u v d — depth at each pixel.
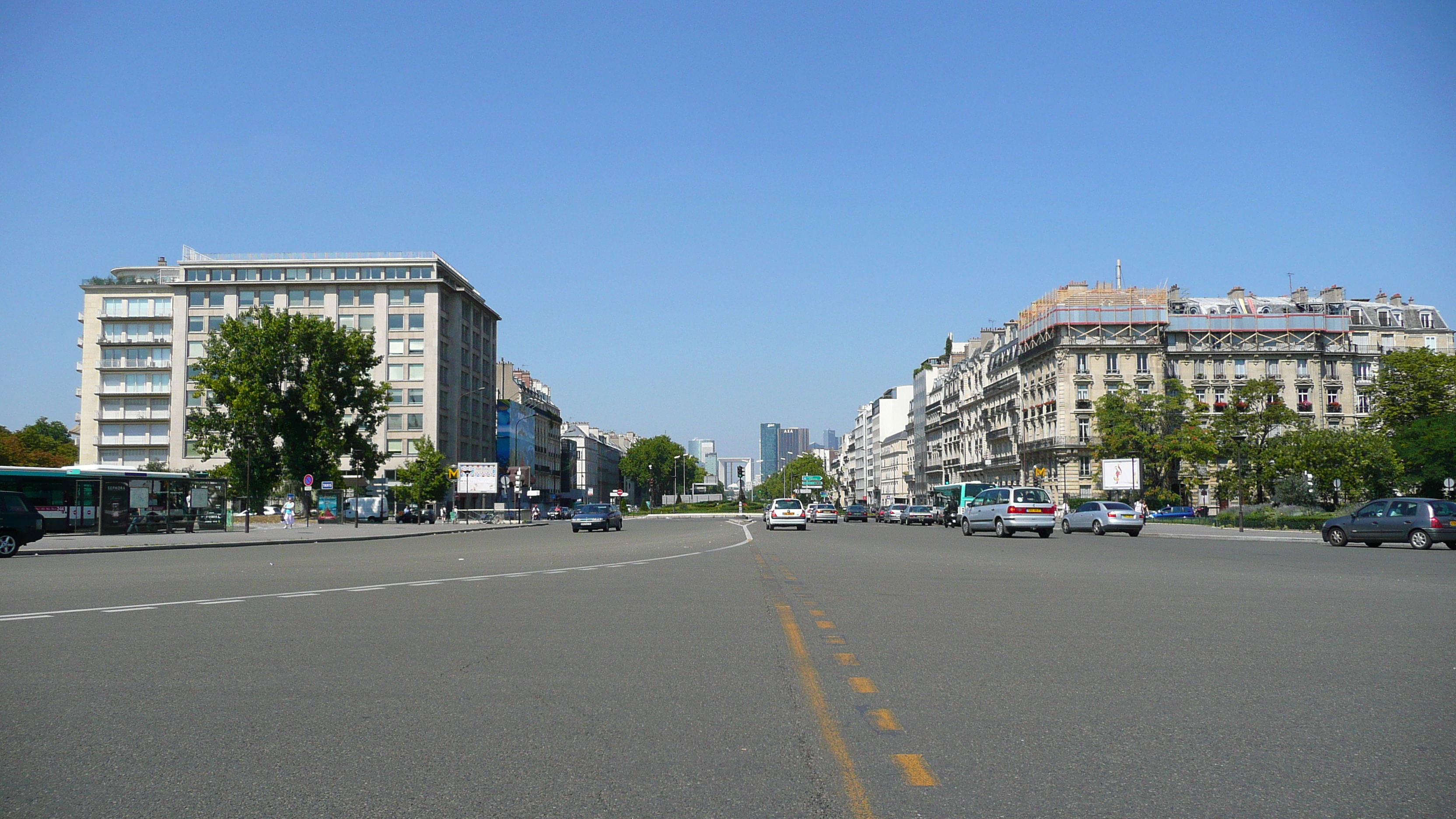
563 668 8.78
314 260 110.69
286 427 77.38
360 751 6.04
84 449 111.94
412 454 108.00
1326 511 65.69
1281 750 5.98
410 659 9.27
